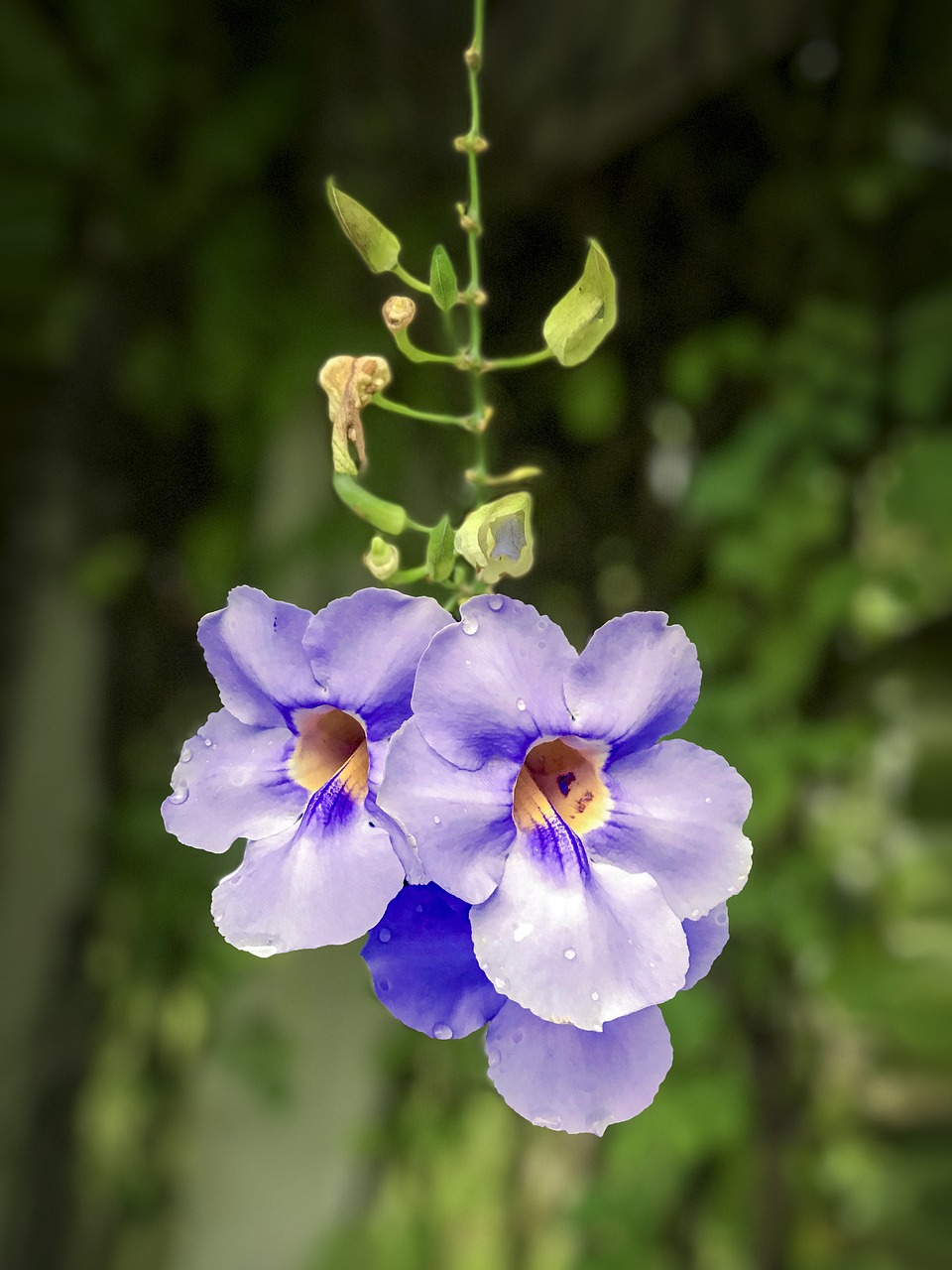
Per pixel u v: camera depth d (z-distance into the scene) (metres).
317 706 0.40
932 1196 1.06
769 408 0.83
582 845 0.38
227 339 0.88
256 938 0.38
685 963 0.37
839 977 0.89
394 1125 0.91
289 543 0.84
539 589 0.92
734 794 0.38
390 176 0.81
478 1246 0.96
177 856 0.95
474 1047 0.90
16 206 0.90
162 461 0.94
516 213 0.84
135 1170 0.99
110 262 0.91
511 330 0.88
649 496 0.91
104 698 0.96
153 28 0.85
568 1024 0.38
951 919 1.02
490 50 0.73
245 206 0.88
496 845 0.38
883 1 0.81
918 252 0.87
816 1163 0.96
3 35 0.85
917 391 0.81
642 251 0.89
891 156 0.86
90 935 0.96
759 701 0.80
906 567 0.85
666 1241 0.90
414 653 0.39
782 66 0.84
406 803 0.37
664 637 0.39
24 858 0.95
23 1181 0.96
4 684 0.95
